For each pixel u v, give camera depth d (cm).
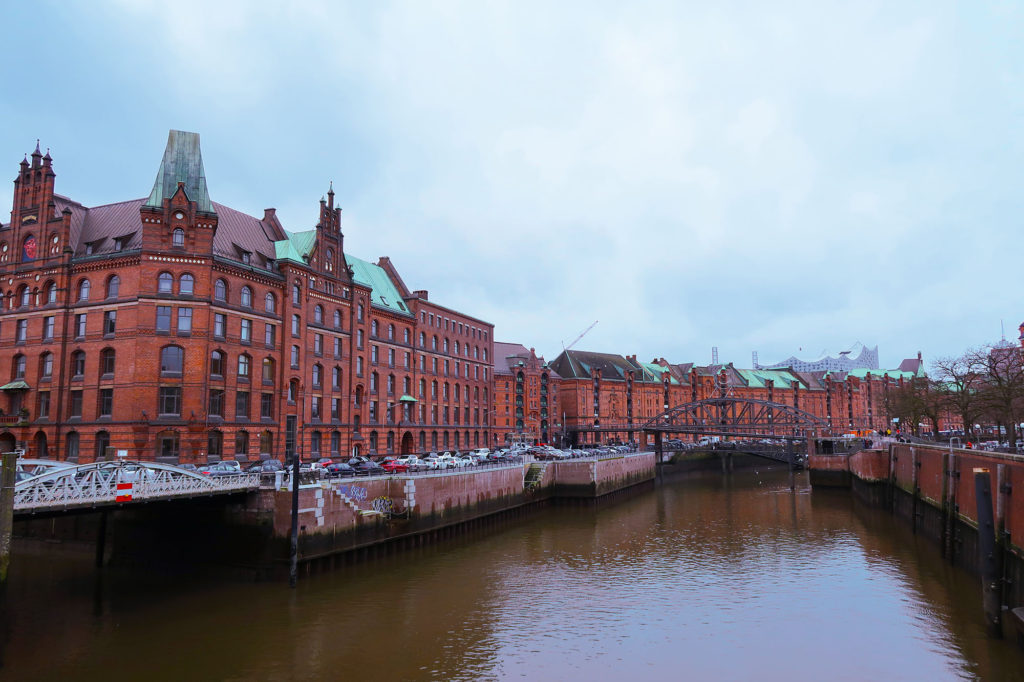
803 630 3228
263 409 6069
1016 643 2973
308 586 3825
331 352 6888
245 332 5916
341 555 4241
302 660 2789
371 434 7606
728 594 3859
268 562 3875
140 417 5241
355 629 3172
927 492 5512
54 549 4734
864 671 2727
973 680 2608
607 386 14275
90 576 4038
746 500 8544
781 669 2762
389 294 8519
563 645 3019
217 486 3672
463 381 9669
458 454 8562
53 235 5800
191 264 5509
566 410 13675
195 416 5375
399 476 4938
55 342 5597
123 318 5416
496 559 4734
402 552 4841
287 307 6309
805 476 12112
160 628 3134
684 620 3378
